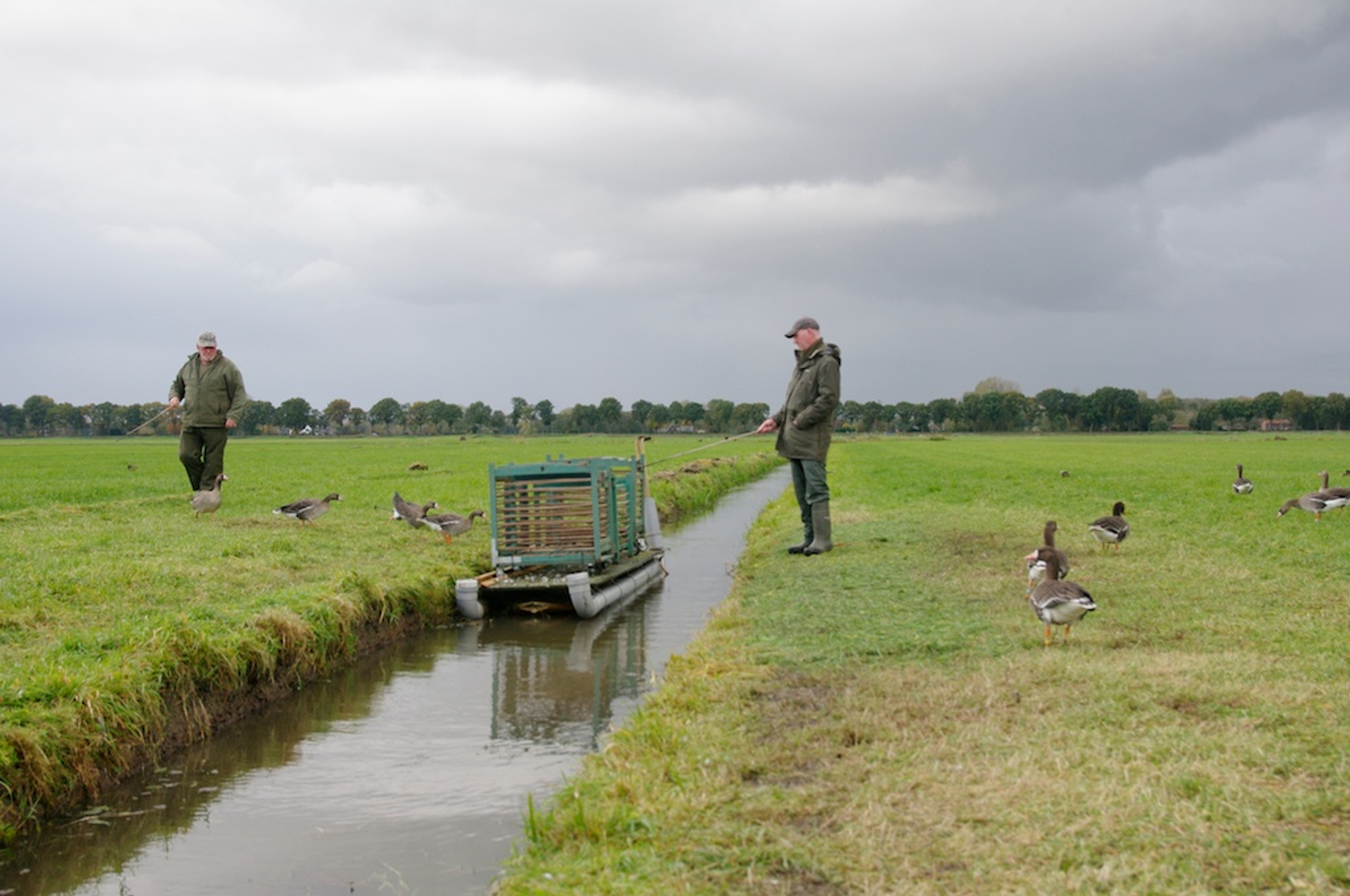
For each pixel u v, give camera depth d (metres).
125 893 7.05
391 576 15.52
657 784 6.87
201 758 9.69
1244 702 7.70
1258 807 5.76
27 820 7.97
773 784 6.79
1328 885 4.86
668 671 10.32
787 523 24.16
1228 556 15.34
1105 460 56.91
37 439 148.25
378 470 43.72
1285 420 197.50
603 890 5.41
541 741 10.16
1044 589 9.86
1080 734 7.14
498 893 5.90
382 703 11.55
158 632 10.29
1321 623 10.49
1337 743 6.73
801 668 9.77
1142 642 9.91
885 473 42.38
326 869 7.32
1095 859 5.27
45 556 14.71
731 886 5.34
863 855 5.49
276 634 11.88
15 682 8.69
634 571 18.31
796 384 17.77
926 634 10.73
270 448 81.88
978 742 7.17
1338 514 21.89
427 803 8.52
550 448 83.75
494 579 16.34
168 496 23.98
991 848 5.48
